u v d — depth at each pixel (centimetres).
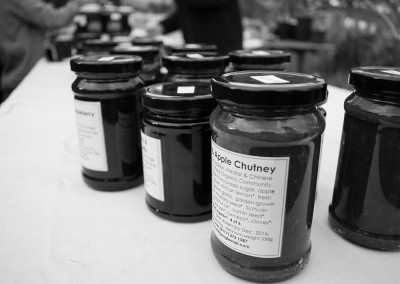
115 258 41
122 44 104
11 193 56
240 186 34
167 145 44
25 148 75
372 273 38
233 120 33
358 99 39
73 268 39
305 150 33
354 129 40
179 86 49
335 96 104
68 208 52
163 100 42
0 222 48
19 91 123
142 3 433
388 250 41
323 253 42
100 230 46
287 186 33
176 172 45
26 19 195
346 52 279
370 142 38
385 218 39
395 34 113
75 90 52
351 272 39
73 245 43
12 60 201
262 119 32
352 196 41
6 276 38
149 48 77
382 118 36
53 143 78
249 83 32
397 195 38
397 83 34
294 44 272
